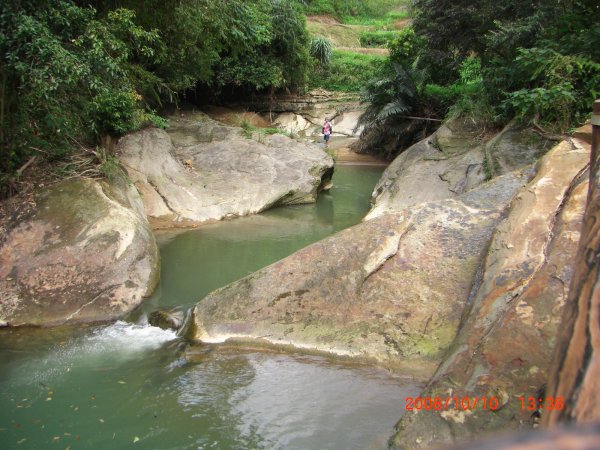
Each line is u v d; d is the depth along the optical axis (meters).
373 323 4.12
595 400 0.78
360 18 35.44
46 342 4.50
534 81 9.02
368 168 14.49
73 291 5.13
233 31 11.05
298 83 22.42
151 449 3.11
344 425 3.24
